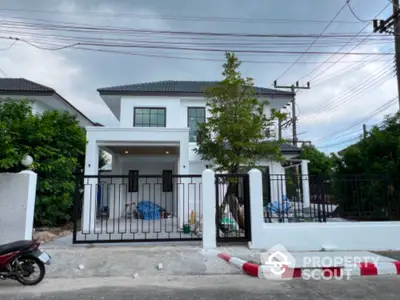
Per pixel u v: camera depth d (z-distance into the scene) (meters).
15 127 8.55
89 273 5.57
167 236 8.66
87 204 10.26
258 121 9.21
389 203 7.89
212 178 7.29
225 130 9.00
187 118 14.30
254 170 7.33
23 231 6.74
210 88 9.69
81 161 11.75
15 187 6.89
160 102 14.12
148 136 11.12
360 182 7.89
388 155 9.42
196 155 12.94
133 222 12.09
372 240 7.22
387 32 10.82
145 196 15.36
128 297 4.37
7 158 7.27
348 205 7.79
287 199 8.31
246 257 6.28
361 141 10.54
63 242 7.80
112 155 15.00
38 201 9.15
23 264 4.97
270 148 9.37
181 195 11.09
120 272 5.64
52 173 9.45
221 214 7.97
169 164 15.95
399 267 5.77
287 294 4.49
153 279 5.32
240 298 4.32
